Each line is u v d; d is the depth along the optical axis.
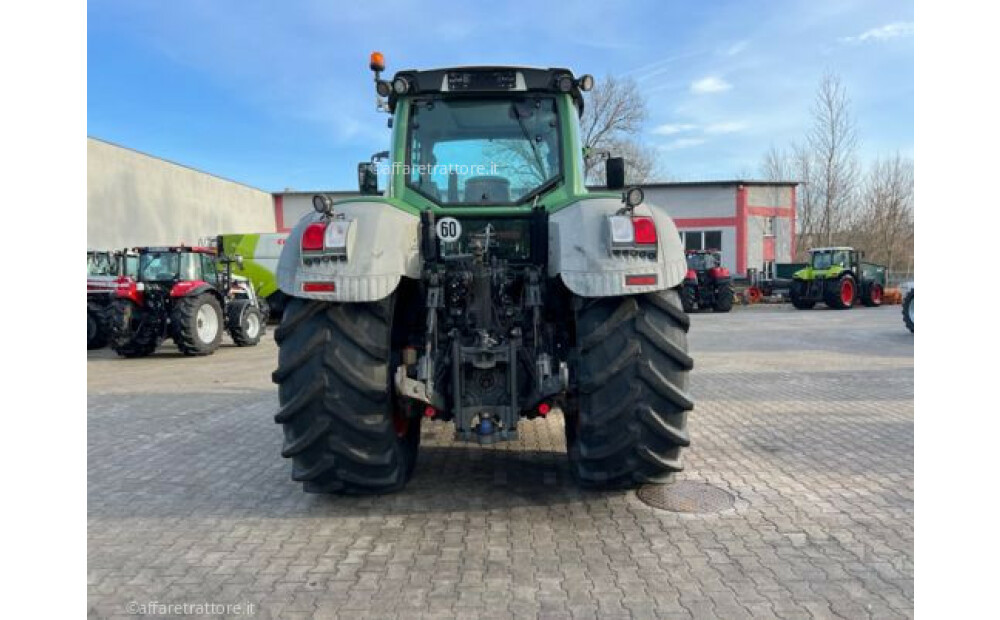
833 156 31.75
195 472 4.19
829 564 2.76
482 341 3.29
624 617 2.35
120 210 21.52
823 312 20.20
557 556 2.85
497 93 3.90
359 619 2.36
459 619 2.35
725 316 18.98
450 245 3.72
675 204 31.22
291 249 3.14
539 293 3.43
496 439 3.24
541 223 3.54
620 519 3.26
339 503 3.54
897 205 32.16
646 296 3.14
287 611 2.42
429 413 3.26
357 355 3.08
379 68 3.90
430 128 3.95
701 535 3.06
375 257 3.03
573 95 4.02
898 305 23.25
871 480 3.86
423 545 2.98
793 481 3.84
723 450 4.52
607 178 4.17
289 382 3.14
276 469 4.25
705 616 2.36
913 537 3.03
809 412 5.76
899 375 7.86
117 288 11.30
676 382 3.11
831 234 31.91
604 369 3.08
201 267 12.61
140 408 6.41
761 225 31.27
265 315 15.23
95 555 2.94
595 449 3.17
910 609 2.40
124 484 3.95
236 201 28.47
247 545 3.02
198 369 9.78
